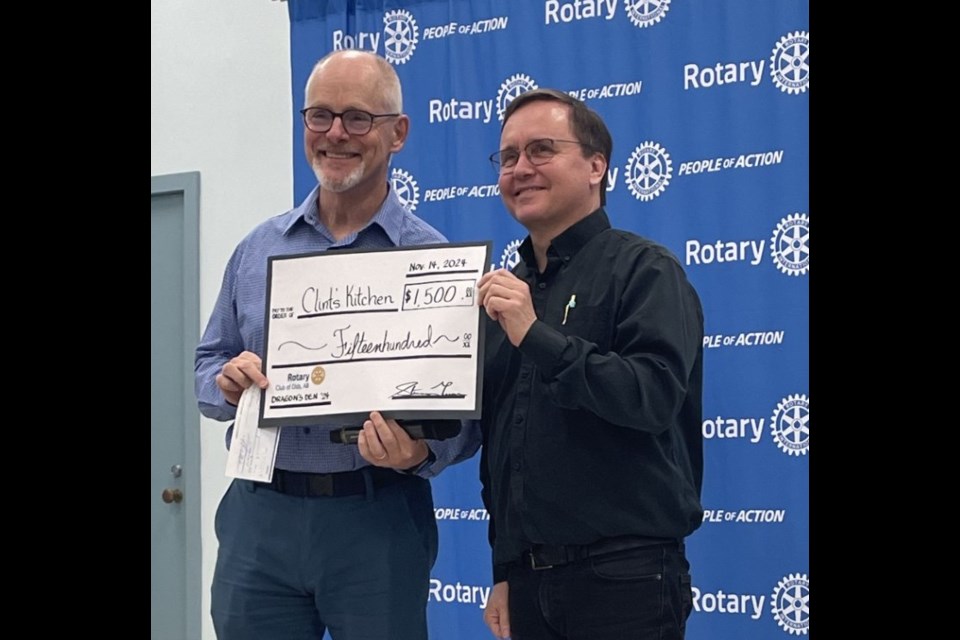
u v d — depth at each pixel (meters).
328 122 2.23
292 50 3.68
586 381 1.98
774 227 3.11
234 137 4.00
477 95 3.45
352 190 2.29
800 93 3.09
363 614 2.19
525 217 2.24
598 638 2.06
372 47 3.58
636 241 2.21
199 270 4.05
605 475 2.07
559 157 2.21
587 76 3.32
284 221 2.43
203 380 2.36
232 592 2.27
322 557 2.20
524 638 2.17
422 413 2.07
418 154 3.52
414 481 2.28
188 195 4.05
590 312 2.16
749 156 3.14
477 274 2.13
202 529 4.04
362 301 2.18
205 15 4.05
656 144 3.24
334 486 2.20
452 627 3.44
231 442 2.22
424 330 2.12
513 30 3.41
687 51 3.21
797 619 3.06
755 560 3.10
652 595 2.05
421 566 2.24
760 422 3.11
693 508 2.14
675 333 2.06
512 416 2.21
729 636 3.12
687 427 2.26
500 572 2.31
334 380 2.15
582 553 2.08
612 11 3.29
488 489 2.35
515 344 2.04
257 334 2.32
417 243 2.34
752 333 3.12
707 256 3.18
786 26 3.10
